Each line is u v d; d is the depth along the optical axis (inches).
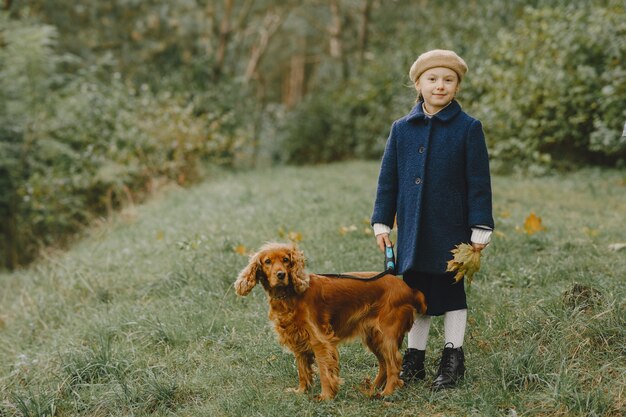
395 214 154.7
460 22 648.4
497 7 603.5
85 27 748.6
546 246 244.7
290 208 341.7
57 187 471.5
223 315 197.9
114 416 150.7
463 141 143.3
